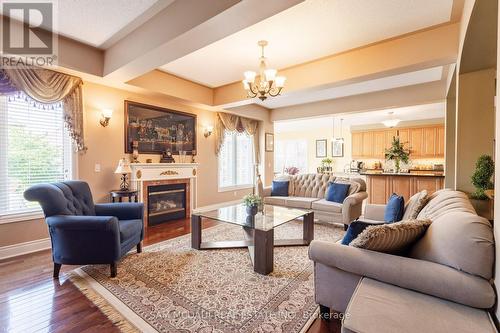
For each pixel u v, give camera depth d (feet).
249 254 9.53
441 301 3.97
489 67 8.30
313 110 18.85
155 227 13.65
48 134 10.52
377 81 13.94
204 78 13.92
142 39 8.55
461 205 5.35
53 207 7.68
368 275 4.74
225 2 6.07
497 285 3.59
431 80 13.79
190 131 16.28
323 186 15.67
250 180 21.61
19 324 5.54
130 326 5.50
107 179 12.26
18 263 8.78
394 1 7.14
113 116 12.43
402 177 16.62
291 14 7.70
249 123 20.58
